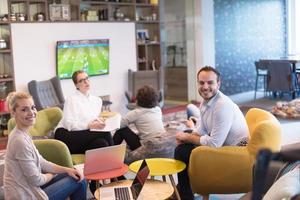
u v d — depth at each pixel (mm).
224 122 3215
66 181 2828
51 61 7000
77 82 4285
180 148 3420
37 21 6758
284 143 5289
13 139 2596
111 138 4074
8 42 6500
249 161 3049
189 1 9617
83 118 4176
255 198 1132
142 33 8703
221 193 3189
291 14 11938
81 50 7375
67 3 7398
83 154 3979
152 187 2883
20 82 6629
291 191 1932
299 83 9383
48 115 4379
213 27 9781
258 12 11102
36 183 2602
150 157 3652
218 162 3109
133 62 8375
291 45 12016
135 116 4082
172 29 10023
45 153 3170
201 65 9602
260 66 9602
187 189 3406
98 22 7656
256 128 2992
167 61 10188
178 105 9422
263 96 10078
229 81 10367
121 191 2822
